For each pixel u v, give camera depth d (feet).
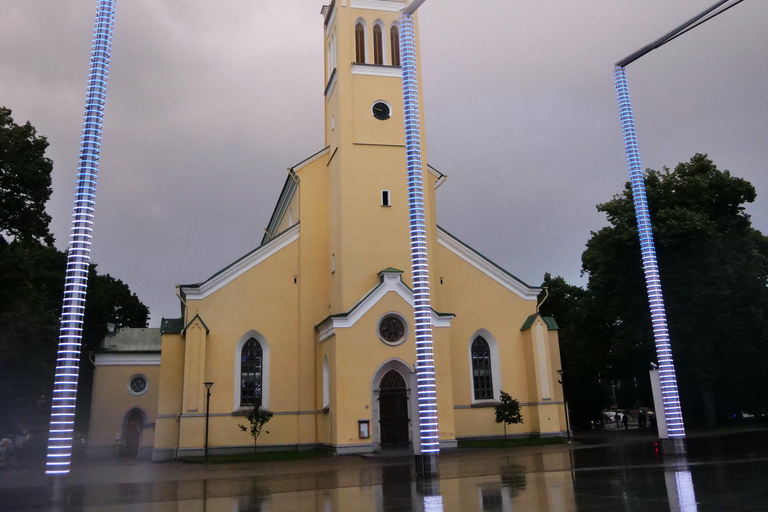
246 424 126.41
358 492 61.05
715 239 151.94
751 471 65.41
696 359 155.94
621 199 174.40
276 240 136.98
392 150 134.82
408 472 81.71
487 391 138.62
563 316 242.99
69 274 63.00
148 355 179.52
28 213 142.51
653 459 84.23
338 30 137.49
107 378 176.24
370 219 130.31
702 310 153.79
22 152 139.74
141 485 75.20
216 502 57.26
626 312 169.58
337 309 129.49
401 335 121.60
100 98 67.00
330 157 142.00
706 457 84.12
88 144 65.62
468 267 142.61
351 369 117.29
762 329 156.35
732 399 189.06
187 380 123.24
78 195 64.54
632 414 301.63
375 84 136.77
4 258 131.44
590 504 46.29
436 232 138.92
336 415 115.34
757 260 164.25
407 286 122.83
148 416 175.42
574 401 231.09
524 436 136.87
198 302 129.70
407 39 77.92
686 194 161.79
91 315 205.67
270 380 130.52
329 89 147.33
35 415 157.69
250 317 132.05
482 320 140.77
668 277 155.43
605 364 188.96
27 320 134.41
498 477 69.36
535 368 137.28
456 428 133.49
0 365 133.80
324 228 140.87
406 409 120.57
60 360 61.31
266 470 92.38
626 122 94.17
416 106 76.95
